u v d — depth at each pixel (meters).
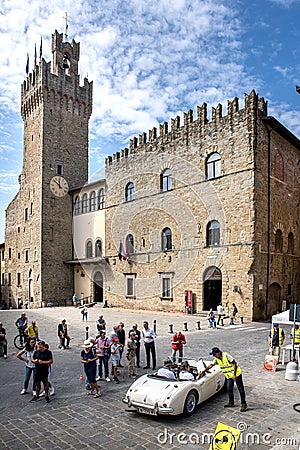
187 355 16.80
